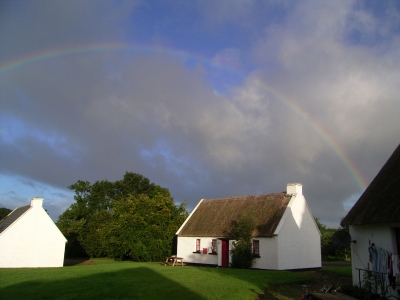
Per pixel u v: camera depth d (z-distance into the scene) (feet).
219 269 93.66
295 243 105.50
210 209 135.54
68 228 191.72
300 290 63.46
